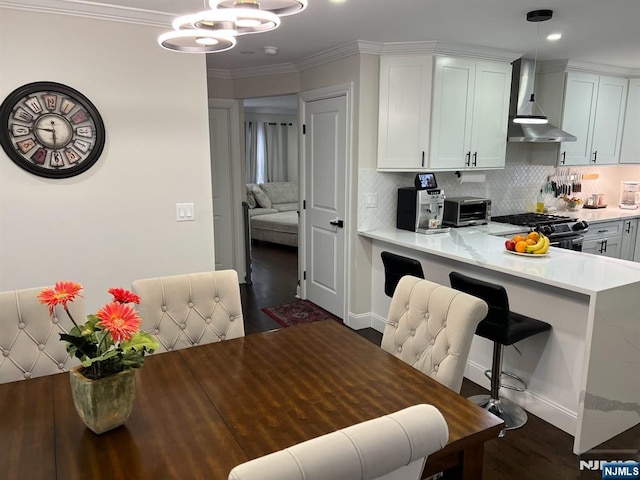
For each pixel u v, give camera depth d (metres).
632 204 5.46
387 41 3.64
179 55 2.98
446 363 1.73
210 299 2.16
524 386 2.80
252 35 3.48
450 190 4.55
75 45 2.69
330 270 4.47
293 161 10.31
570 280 2.39
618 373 2.47
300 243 4.95
